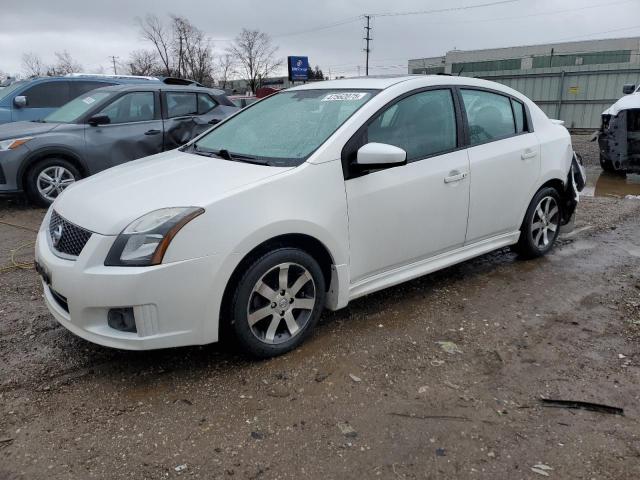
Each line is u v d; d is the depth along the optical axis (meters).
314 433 2.61
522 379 3.07
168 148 8.18
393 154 3.25
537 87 24.22
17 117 9.20
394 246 3.69
